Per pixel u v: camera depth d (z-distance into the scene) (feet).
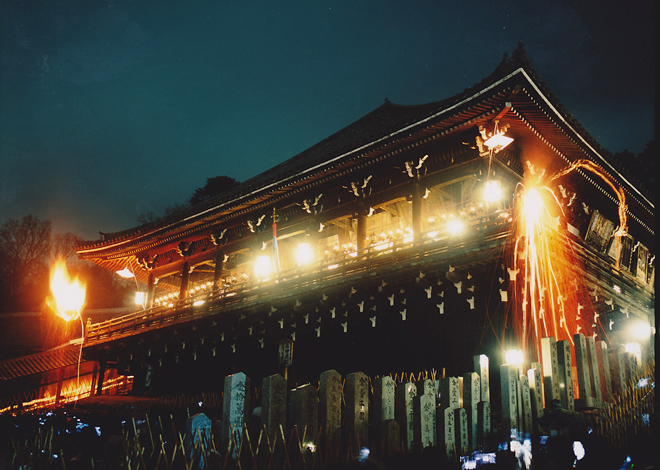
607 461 31.76
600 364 43.24
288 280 82.38
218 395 82.69
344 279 68.74
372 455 31.96
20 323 159.74
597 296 65.10
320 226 84.99
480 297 61.52
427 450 33.53
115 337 103.65
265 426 29.09
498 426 38.99
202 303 88.84
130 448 27.55
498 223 57.36
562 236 59.11
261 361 84.84
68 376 119.03
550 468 32.01
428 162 71.72
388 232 79.30
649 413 38.50
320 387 33.53
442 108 64.34
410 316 66.85
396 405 36.96
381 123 96.32
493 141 63.77
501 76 57.57
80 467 31.27
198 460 27.61
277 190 86.33
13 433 50.26
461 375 60.34
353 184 79.20
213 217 98.02
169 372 100.58
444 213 71.97
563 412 34.60
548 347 40.32
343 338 74.18
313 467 28.43
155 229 106.01
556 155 71.26
